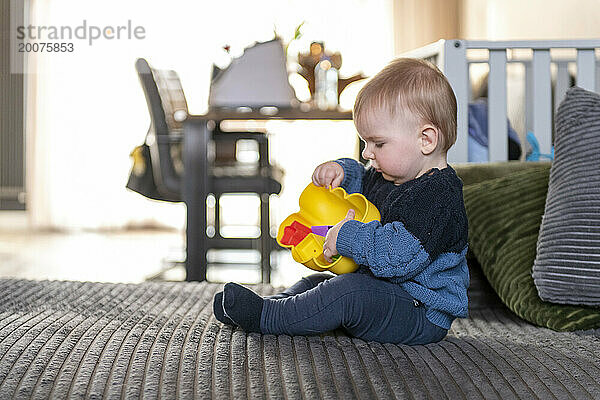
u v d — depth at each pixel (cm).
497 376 93
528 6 454
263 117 299
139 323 117
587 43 210
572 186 136
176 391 84
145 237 554
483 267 150
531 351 107
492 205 156
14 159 612
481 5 540
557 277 131
